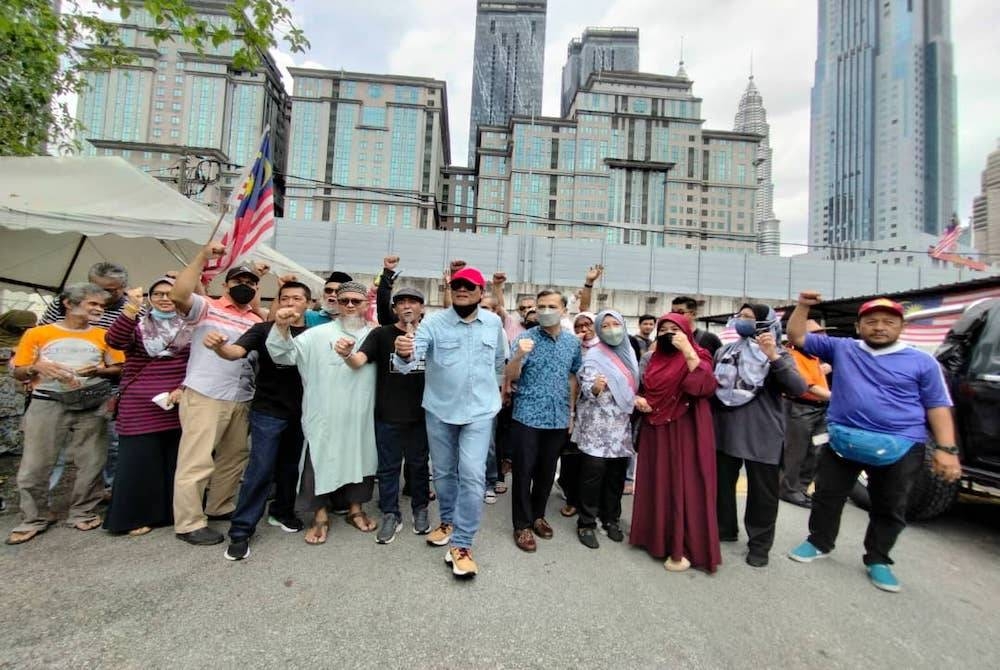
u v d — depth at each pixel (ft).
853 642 7.98
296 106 322.96
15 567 9.16
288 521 11.68
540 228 344.69
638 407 11.30
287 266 22.84
